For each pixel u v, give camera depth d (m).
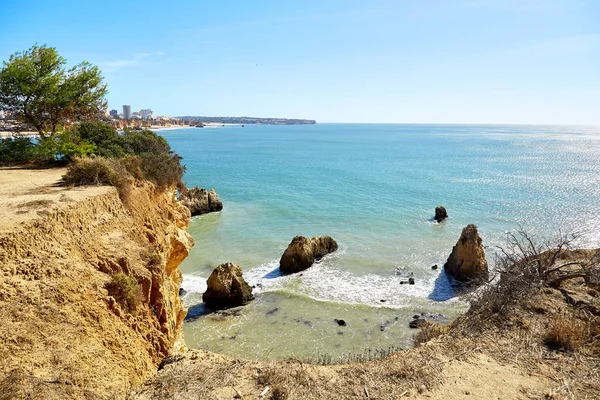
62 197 11.79
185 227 23.30
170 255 16.84
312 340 19.31
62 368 6.90
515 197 51.19
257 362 10.01
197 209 44.09
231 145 147.50
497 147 141.12
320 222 40.31
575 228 37.62
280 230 37.81
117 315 9.45
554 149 131.62
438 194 53.09
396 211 44.38
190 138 197.00
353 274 27.30
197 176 69.69
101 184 14.53
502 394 8.64
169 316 12.38
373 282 26.00
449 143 165.88
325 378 9.32
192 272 28.05
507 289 12.78
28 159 23.20
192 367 9.54
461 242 25.83
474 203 47.94
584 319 11.43
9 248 8.30
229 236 36.16
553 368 9.53
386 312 22.14
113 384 7.49
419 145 153.00
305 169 78.81
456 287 24.95
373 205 47.25
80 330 7.93
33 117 24.50
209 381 8.77
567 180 64.50
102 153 20.55
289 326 20.66
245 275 27.41
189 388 8.42
